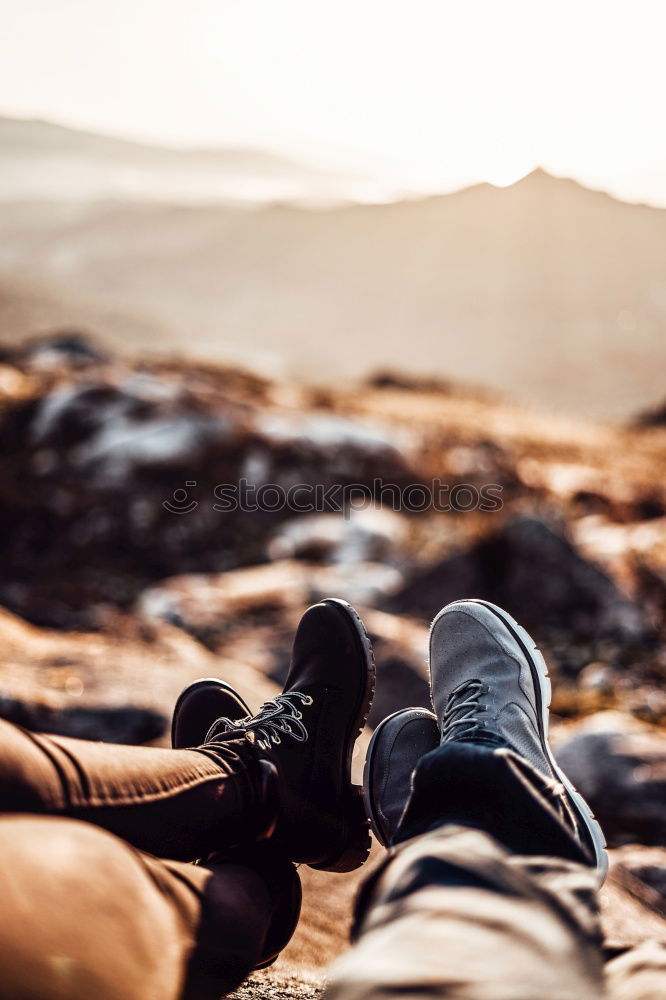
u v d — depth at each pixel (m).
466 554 7.06
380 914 0.80
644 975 0.79
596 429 24.33
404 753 1.91
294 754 1.71
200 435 10.14
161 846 1.12
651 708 5.19
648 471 16.05
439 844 0.88
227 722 1.67
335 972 0.73
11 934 0.67
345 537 8.63
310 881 2.06
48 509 9.03
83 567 8.35
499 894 0.80
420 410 19.31
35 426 10.50
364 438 11.02
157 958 0.82
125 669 3.25
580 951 0.76
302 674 2.02
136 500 9.29
